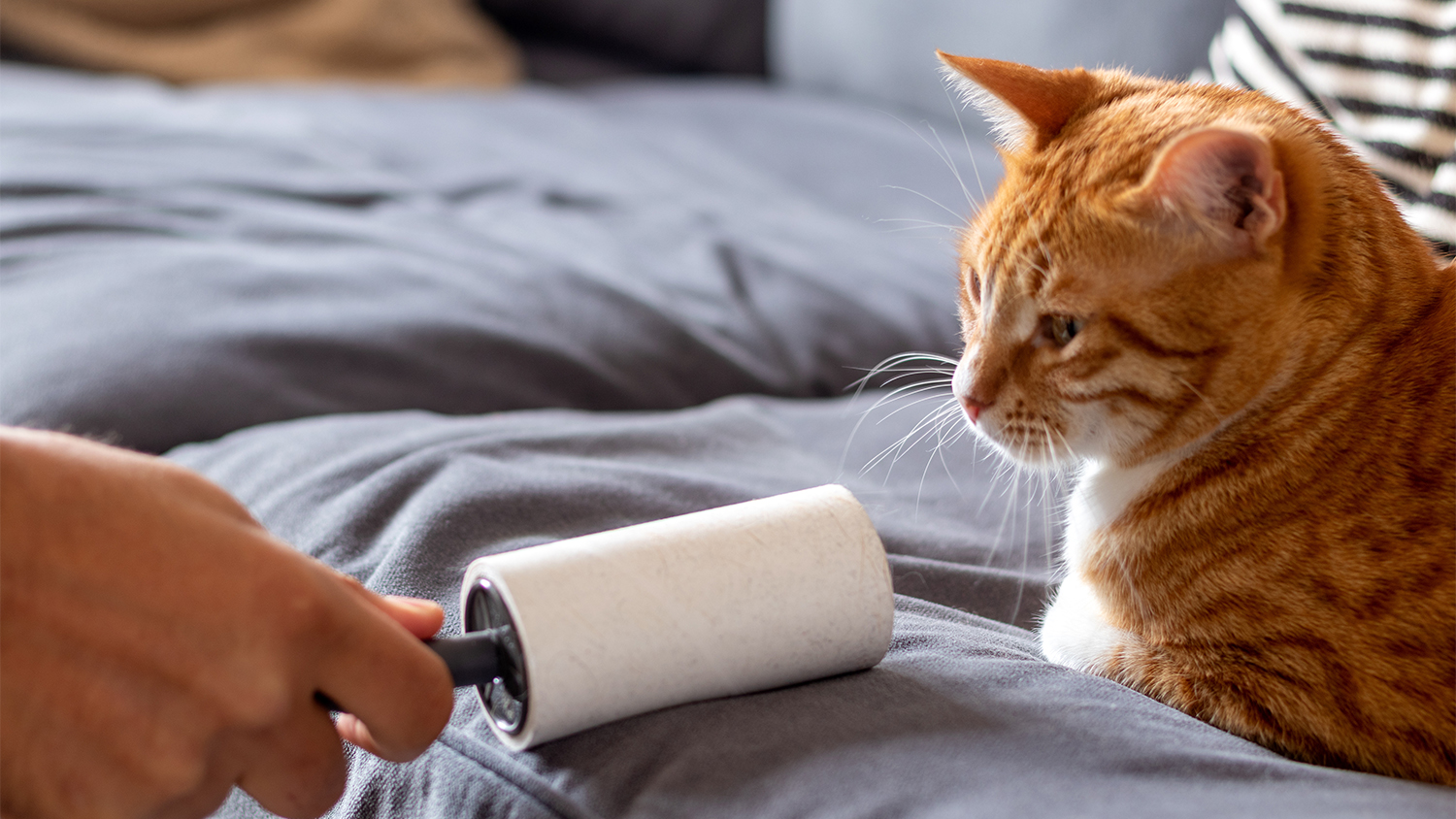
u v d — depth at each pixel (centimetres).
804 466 115
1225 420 87
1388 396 81
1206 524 85
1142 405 89
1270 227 80
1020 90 99
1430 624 74
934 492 114
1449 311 83
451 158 203
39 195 156
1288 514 82
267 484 100
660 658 66
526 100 251
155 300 129
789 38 274
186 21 258
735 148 233
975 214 109
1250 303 84
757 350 148
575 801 63
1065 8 196
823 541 71
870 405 135
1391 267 86
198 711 57
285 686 58
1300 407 84
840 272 168
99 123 186
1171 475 90
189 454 111
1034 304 92
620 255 166
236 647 57
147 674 56
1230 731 79
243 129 197
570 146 221
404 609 69
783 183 216
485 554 86
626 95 271
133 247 143
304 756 62
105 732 56
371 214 173
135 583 57
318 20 266
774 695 70
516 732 67
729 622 67
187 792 58
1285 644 79
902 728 65
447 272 148
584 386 134
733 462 113
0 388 115
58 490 57
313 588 59
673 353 141
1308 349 85
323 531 91
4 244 142
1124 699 73
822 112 246
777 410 133
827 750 63
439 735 67
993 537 107
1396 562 76
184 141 186
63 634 56
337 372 125
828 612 70
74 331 122
